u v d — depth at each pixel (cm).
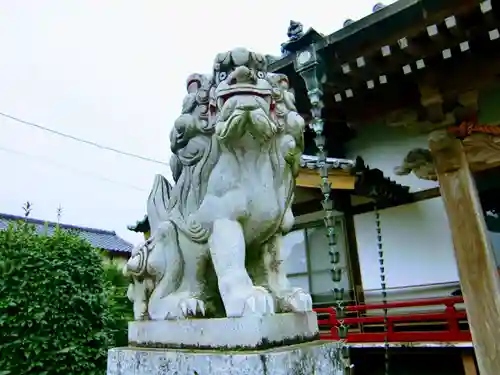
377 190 496
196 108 153
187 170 154
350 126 478
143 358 133
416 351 442
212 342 122
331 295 575
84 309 341
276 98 147
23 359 306
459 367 439
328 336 493
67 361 319
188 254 148
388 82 380
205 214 141
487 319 330
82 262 354
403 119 411
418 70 366
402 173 469
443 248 493
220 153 144
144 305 156
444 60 353
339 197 575
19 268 316
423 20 304
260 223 142
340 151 504
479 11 292
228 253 132
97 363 337
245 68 135
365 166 482
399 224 532
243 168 142
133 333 153
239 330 117
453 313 420
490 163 360
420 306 470
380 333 468
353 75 360
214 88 148
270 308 123
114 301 446
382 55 333
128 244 1315
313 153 522
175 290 149
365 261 554
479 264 340
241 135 137
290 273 625
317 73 336
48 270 327
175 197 157
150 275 153
